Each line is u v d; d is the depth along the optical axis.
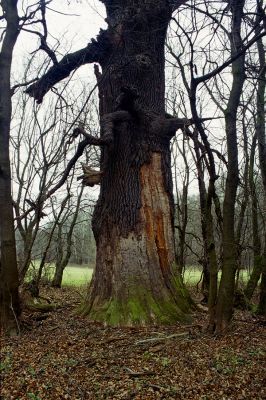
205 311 9.45
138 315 8.43
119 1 9.88
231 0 6.88
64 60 9.77
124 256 8.90
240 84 7.43
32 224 12.59
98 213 9.46
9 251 8.04
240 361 6.31
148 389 5.43
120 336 7.63
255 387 5.48
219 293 7.73
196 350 6.82
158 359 6.42
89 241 29.95
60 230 20.64
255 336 7.85
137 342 7.18
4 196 8.00
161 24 9.56
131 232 8.98
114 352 6.82
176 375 5.84
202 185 12.09
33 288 11.92
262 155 12.12
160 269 9.05
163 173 9.39
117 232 9.03
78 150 8.77
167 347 6.97
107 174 9.45
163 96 9.96
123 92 8.49
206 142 7.53
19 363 6.42
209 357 6.47
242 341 7.35
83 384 5.62
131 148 9.30
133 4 9.44
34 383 5.67
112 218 9.13
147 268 8.88
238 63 7.43
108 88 9.75
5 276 8.04
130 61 9.48
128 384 5.58
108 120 8.65
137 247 8.92
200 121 7.35
